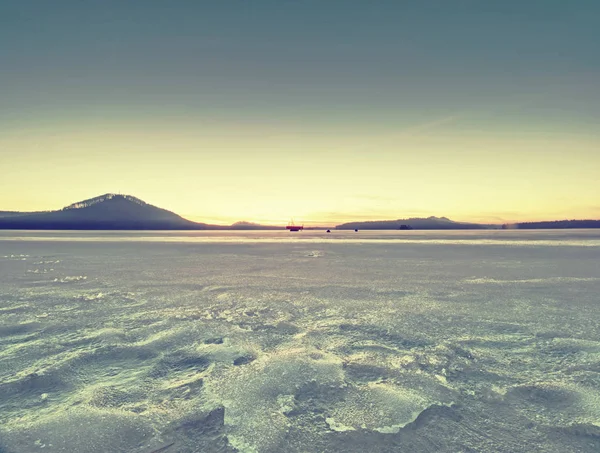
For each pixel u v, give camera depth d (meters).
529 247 34.81
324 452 3.20
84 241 54.50
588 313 7.93
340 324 7.30
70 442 3.33
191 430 3.56
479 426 3.58
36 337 6.43
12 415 3.82
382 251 30.30
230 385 4.54
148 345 6.03
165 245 42.28
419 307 8.70
